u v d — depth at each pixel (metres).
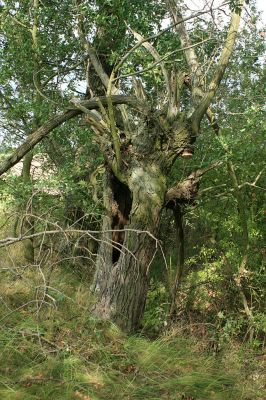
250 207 8.07
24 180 8.64
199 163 7.76
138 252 6.95
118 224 7.59
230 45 7.12
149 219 6.93
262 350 7.00
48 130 7.47
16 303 7.28
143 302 7.16
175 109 7.10
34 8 9.04
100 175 8.44
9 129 10.10
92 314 7.14
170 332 7.05
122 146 7.12
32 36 9.19
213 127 7.45
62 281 8.19
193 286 7.99
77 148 9.58
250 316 7.30
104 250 7.39
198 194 7.49
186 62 8.08
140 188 6.95
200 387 5.85
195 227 8.95
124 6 7.70
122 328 7.00
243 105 8.20
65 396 5.25
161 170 7.07
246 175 7.86
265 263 7.80
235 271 7.91
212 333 7.19
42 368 5.68
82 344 6.29
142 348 6.49
